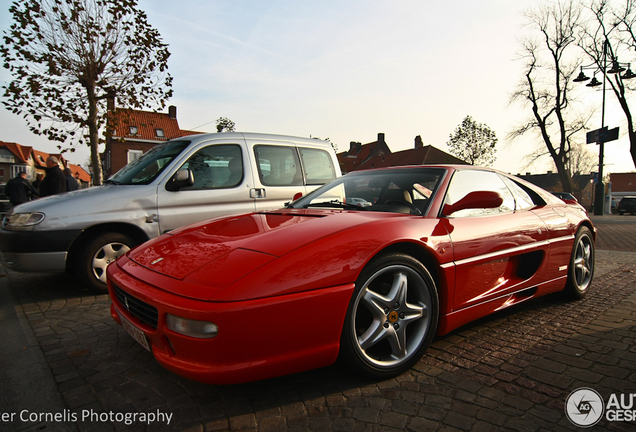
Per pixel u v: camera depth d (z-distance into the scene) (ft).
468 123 119.14
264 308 5.11
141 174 13.70
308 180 16.60
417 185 8.41
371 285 6.57
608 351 7.54
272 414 5.53
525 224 9.00
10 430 5.24
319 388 6.25
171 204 13.15
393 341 6.50
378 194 8.75
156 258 6.66
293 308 5.31
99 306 11.13
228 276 5.36
